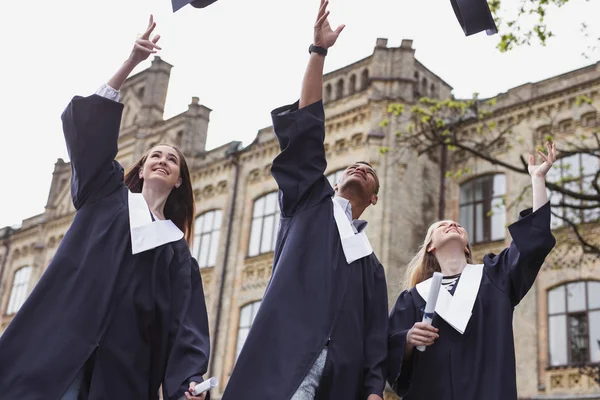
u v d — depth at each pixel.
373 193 5.67
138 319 4.62
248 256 25.39
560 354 18.64
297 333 4.50
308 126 4.95
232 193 26.89
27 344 4.28
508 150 21.56
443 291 5.41
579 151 16.14
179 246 4.99
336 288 4.77
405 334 5.11
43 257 34.16
